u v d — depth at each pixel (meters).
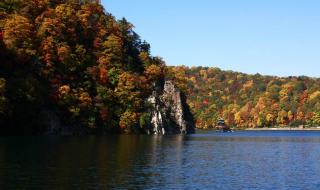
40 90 133.00
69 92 144.88
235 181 51.41
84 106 148.25
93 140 112.25
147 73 187.50
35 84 129.38
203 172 57.97
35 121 130.12
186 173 56.50
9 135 123.25
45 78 142.12
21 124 126.56
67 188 44.38
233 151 94.31
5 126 122.88
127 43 196.62
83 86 156.50
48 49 145.62
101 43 175.75
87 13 183.12
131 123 164.62
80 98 147.88
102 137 131.38
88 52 170.00
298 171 60.97
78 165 59.09
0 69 126.62
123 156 72.56
